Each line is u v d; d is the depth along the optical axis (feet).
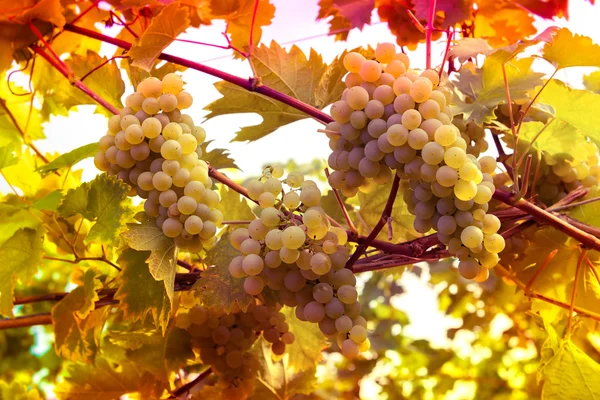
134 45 3.44
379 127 3.08
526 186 3.31
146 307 3.36
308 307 3.15
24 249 3.62
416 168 3.07
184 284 3.63
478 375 7.73
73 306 3.69
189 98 3.36
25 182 4.26
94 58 3.88
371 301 7.64
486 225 3.09
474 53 3.35
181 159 3.29
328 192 4.07
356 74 3.16
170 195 3.23
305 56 3.72
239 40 4.21
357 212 4.00
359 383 7.81
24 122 4.41
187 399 3.89
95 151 3.73
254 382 3.95
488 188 3.09
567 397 3.51
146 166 3.32
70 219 3.84
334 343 6.57
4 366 6.15
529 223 3.60
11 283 3.57
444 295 6.94
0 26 3.79
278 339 3.79
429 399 7.67
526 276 3.80
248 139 3.85
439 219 3.11
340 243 3.28
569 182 3.84
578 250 3.70
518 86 3.54
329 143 3.26
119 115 3.34
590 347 4.45
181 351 3.84
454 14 4.10
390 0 4.22
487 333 7.41
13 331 6.28
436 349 7.86
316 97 3.64
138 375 4.02
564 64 3.33
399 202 3.92
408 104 3.07
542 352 3.58
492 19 4.26
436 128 3.05
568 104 3.47
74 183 4.22
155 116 3.31
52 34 3.91
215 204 3.31
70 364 4.07
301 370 4.09
